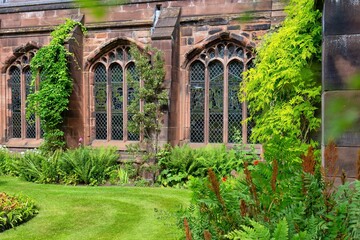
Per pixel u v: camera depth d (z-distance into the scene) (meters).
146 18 13.54
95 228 7.48
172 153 12.09
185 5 13.16
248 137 12.74
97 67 14.44
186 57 13.15
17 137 15.60
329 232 2.13
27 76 15.38
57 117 13.52
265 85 8.48
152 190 11.02
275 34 9.09
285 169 2.71
